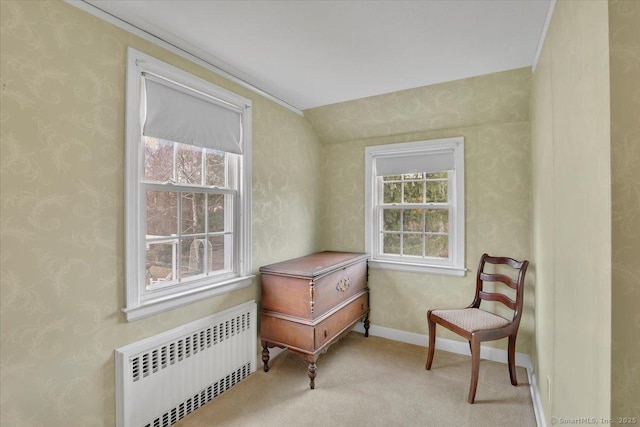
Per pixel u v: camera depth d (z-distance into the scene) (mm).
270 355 2707
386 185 3262
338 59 2107
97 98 1591
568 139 1230
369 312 3236
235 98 2357
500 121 2678
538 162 2037
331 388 2279
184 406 1966
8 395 1312
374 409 2043
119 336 1681
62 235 1469
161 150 1936
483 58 2084
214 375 2156
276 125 2805
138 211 1780
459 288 2857
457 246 2846
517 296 2289
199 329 2055
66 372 1482
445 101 2627
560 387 1382
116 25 1663
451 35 1815
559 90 1379
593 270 954
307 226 3242
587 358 1011
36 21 1378
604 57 846
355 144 3334
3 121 1290
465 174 2828
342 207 3404
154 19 1674
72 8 1498
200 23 1709
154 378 1799
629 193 799
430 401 2127
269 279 2471
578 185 1104
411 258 3123
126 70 1703
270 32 1794
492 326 2205
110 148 1646
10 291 1314
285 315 2398
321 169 3494
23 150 1344
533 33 1787
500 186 2697
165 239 1947
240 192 2430
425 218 3064
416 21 1683
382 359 2717
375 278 3227
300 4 1547
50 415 1430
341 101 2867
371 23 1703
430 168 2965
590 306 982
